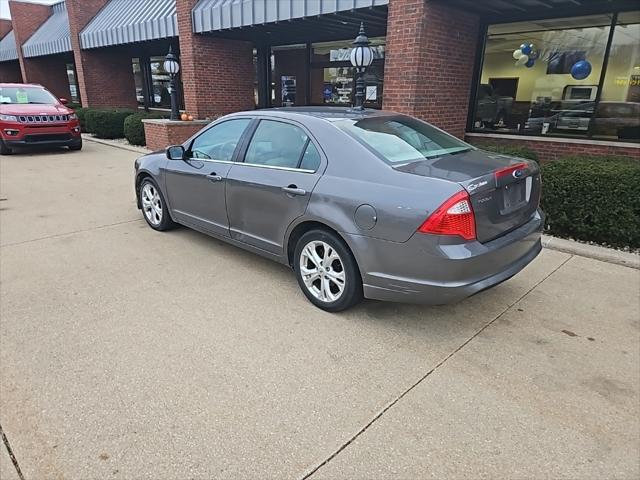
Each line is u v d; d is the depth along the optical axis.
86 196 7.38
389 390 2.67
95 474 2.09
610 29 7.24
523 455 2.21
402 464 2.16
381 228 3.03
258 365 2.90
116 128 14.46
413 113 7.24
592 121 7.73
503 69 8.33
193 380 2.75
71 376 2.78
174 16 12.04
